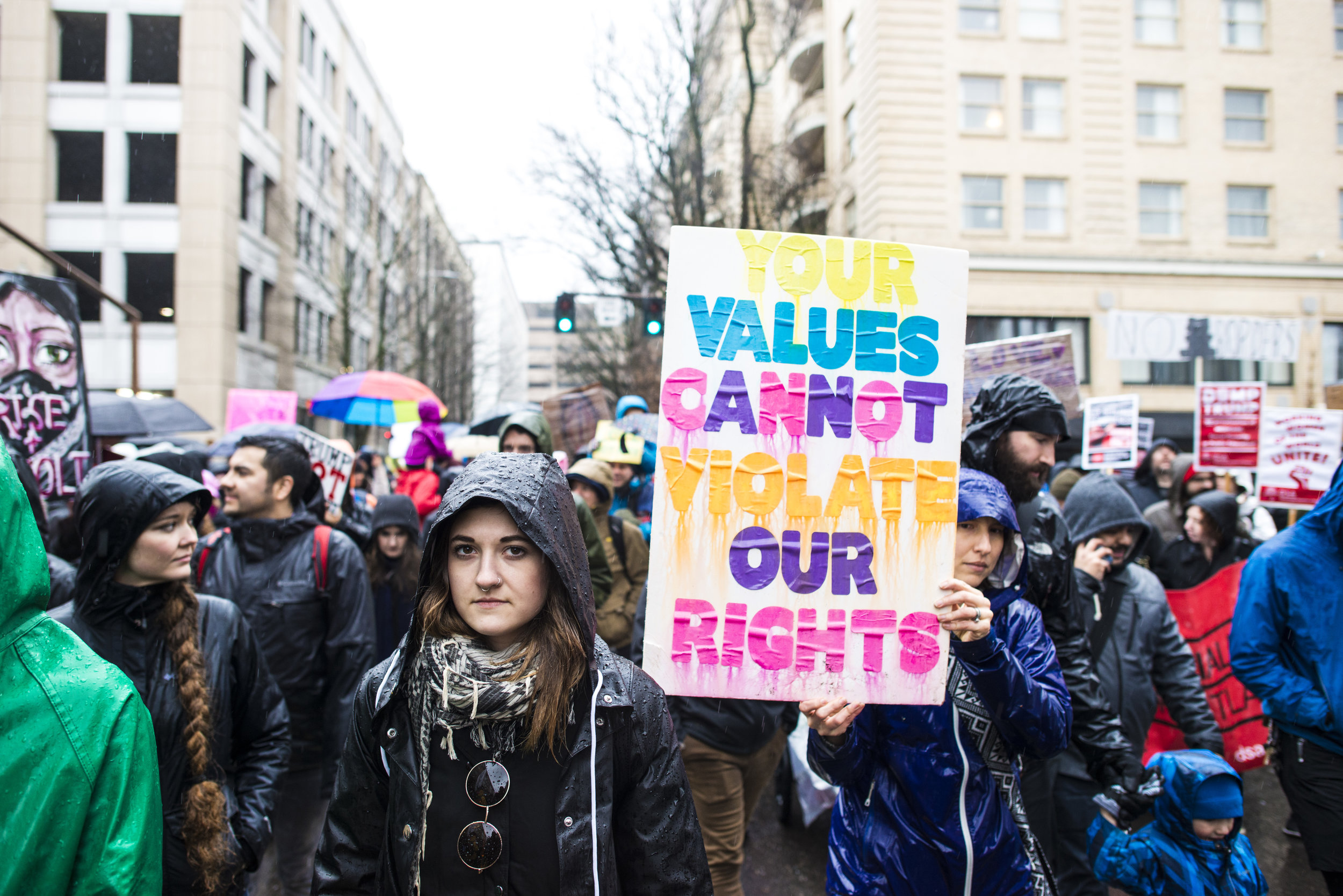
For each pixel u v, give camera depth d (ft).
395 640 14.17
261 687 7.84
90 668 4.29
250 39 87.40
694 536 5.80
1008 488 8.30
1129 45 71.56
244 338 86.53
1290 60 73.41
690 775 9.47
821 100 82.58
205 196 80.53
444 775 4.66
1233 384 21.52
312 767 10.59
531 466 4.95
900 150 68.69
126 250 79.87
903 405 6.00
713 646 5.78
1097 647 10.62
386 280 109.19
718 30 67.41
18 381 12.19
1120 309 70.90
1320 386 72.90
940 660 5.94
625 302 67.97
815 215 78.02
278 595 10.30
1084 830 9.62
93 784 4.09
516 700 4.50
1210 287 71.92
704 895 5.06
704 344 5.87
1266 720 14.92
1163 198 72.28
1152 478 25.16
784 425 5.90
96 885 4.01
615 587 15.12
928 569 5.95
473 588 4.74
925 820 6.29
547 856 4.57
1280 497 22.25
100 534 6.56
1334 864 8.51
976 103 69.92
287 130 96.63
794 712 10.10
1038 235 70.33
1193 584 16.74
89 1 79.87
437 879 4.56
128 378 79.61
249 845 7.31
